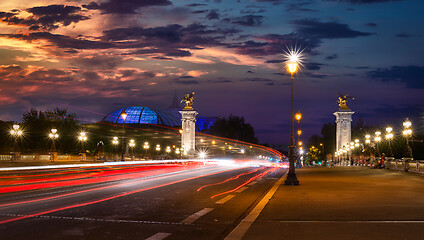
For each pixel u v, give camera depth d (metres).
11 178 29.66
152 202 15.12
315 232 8.82
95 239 8.66
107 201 15.38
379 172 35.09
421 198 14.64
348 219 10.32
